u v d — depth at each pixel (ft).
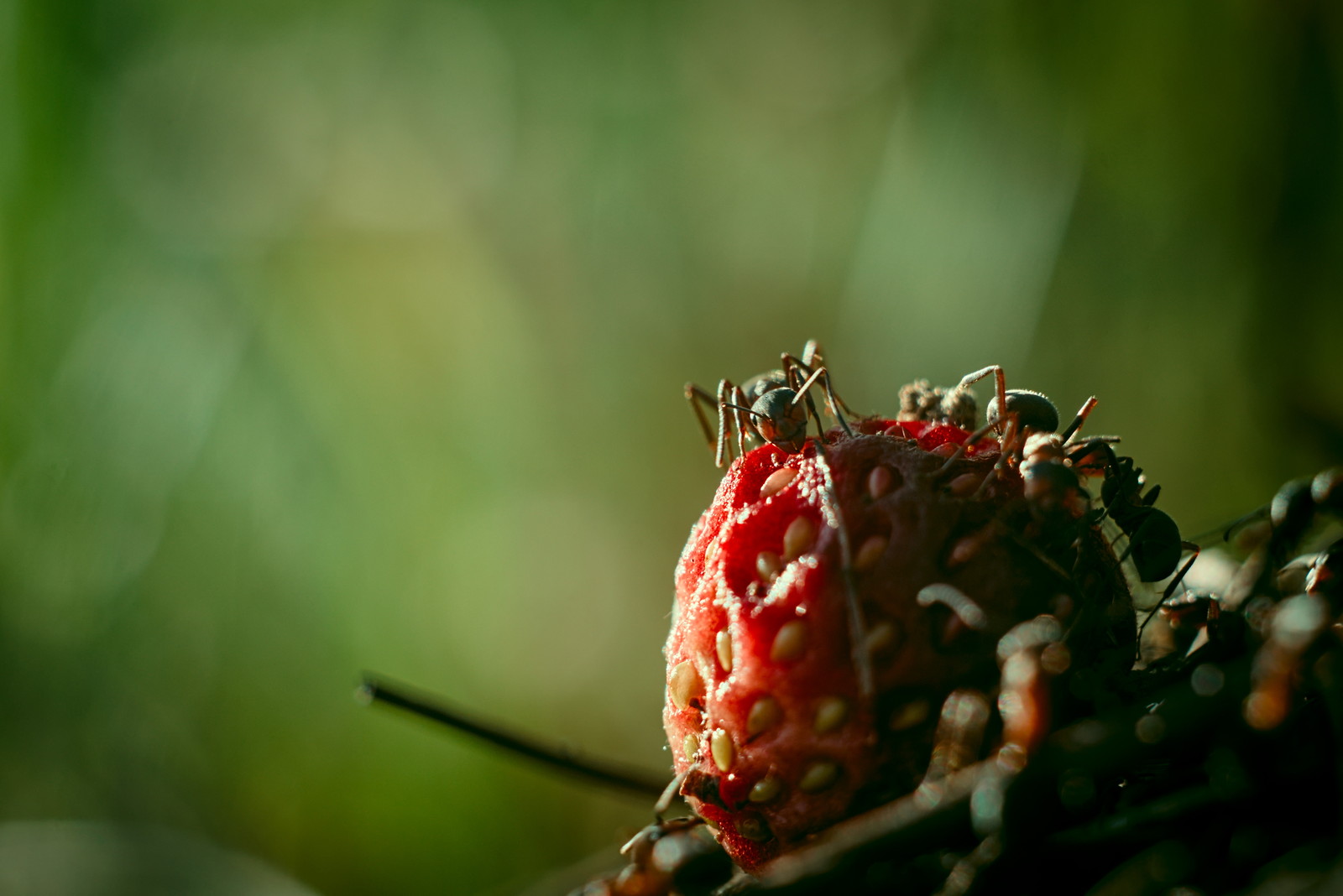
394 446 1.57
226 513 1.41
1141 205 0.96
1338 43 0.85
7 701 1.28
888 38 1.24
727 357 1.55
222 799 1.35
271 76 1.49
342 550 1.50
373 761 1.40
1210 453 0.95
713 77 1.46
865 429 0.53
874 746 0.50
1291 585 0.51
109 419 1.34
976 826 0.47
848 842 0.48
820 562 0.50
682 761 0.52
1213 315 0.93
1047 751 0.48
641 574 1.64
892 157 1.12
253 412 1.46
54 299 1.33
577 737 1.60
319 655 1.44
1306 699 0.48
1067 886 0.48
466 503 1.61
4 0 1.29
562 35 1.52
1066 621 0.49
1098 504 0.52
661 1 1.45
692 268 1.53
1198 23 0.89
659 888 0.51
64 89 1.32
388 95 1.55
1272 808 0.48
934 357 1.07
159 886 0.99
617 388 1.63
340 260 1.56
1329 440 0.71
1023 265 1.00
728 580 0.51
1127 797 0.48
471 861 1.35
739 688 0.50
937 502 0.50
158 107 1.40
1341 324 0.86
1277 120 0.87
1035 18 0.98
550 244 1.60
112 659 1.33
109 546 1.33
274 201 1.49
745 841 0.51
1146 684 0.50
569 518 1.65
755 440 0.55
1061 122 0.98
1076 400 1.03
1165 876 0.47
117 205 1.37
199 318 1.41
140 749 1.33
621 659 1.63
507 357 1.64
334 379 1.53
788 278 1.46
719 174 1.49
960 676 0.49
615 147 1.54
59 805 1.28
